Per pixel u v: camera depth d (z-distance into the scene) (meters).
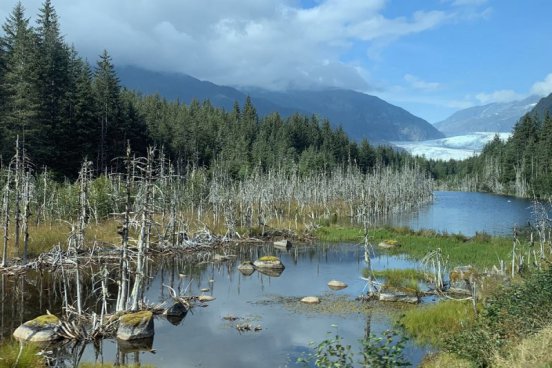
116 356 23.47
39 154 73.62
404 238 65.50
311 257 54.56
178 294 36.28
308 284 40.50
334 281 40.31
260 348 24.70
